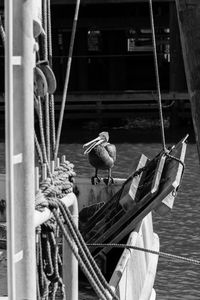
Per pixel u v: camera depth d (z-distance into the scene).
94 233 11.97
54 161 7.32
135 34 52.16
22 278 5.09
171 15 41.03
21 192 5.07
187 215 21.98
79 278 11.91
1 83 45.91
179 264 17.47
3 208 11.49
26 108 5.07
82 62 45.09
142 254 11.43
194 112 7.67
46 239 6.40
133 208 11.12
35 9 5.34
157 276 16.70
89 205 13.69
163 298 15.54
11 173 4.87
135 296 10.32
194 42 7.54
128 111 43.06
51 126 7.40
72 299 6.68
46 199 6.03
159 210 10.95
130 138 38.72
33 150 5.12
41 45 6.87
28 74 5.07
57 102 41.94
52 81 5.91
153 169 12.38
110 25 45.75
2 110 42.53
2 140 37.72
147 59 48.19
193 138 38.16
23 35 5.04
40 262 6.34
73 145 36.59
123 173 28.08
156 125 42.34
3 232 7.68
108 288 6.75
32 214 5.11
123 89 45.72
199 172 28.48
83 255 6.39
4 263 8.86
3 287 8.66
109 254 12.05
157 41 51.03
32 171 5.11
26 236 5.08
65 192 6.80
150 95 41.59
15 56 5.00
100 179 13.65
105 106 42.41
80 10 45.59
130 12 46.31
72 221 6.27
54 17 45.12
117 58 45.59
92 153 13.51
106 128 42.12
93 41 55.09
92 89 48.03
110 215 12.02
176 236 19.89
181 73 41.28
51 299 6.50
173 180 10.75
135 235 10.55
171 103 41.38
